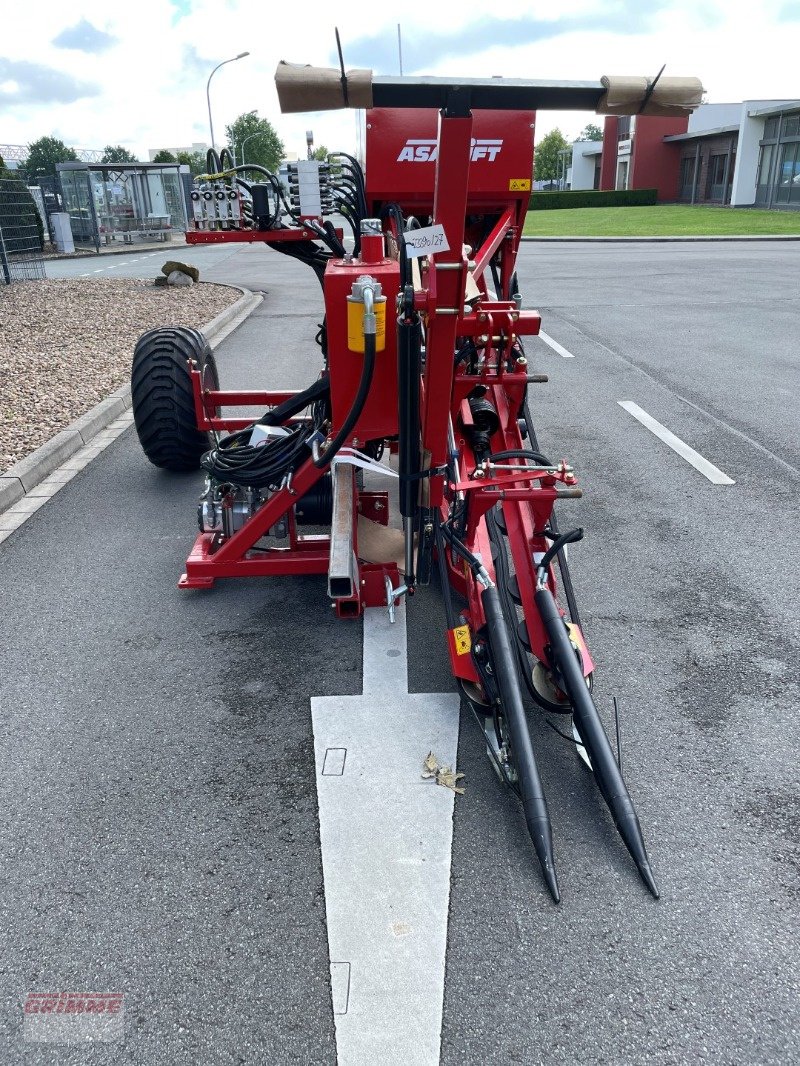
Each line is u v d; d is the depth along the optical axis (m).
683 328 10.29
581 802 2.63
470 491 2.95
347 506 3.39
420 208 4.58
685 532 4.54
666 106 2.27
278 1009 2.02
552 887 2.28
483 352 3.00
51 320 11.20
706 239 22.45
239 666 3.39
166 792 2.72
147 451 5.19
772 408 6.81
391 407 3.30
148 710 3.13
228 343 10.08
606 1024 1.97
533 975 2.08
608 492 5.12
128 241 29.81
